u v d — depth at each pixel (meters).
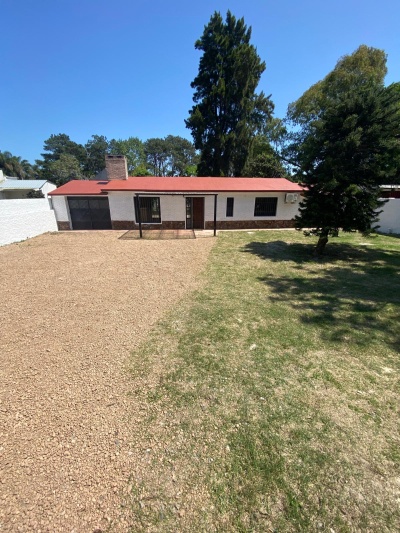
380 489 1.65
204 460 1.84
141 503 1.57
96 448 1.92
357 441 1.98
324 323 3.83
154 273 6.29
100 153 63.97
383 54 21.33
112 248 9.13
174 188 12.46
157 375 2.72
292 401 2.38
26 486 1.67
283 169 26.91
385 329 3.67
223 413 2.25
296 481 1.70
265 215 13.84
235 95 23.81
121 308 4.37
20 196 26.14
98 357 3.03
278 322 3.87
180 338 3.44
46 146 62.28
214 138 24.11
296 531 1.44
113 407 2.31
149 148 58.72
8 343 3.32
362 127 6.54
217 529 1.45
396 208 12.04
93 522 1.48
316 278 5.91
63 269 6.62
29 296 4.88
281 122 28.92
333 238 10.88
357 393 2.47
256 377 2.69
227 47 23.48
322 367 2.85
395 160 6.49
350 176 6.91
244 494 1.62
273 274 6.21
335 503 1.57
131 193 12.83
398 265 6.91
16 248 9.19
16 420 2.17
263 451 1.91
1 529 1.44
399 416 2.22
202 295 4.91
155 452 1.90
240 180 14.80
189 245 9.64
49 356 3.05
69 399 2.40
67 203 13.51
